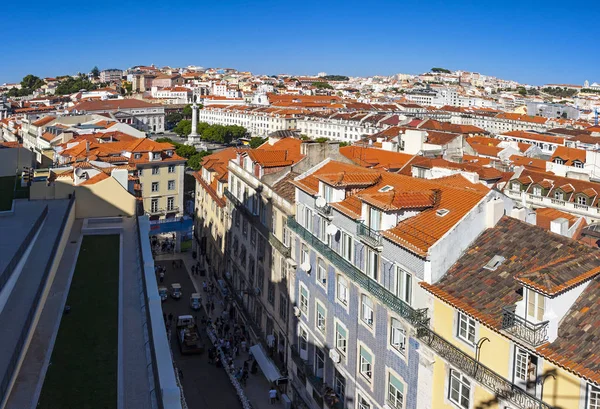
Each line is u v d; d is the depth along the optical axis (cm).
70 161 8719
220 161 9331
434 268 3091
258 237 5925
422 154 8206
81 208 5600
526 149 12506
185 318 6209
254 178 6088
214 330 6297
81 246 4719
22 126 16262
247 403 4781
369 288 3581
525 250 3002
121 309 3488
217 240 7944
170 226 9219
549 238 3002
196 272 8456
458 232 3152
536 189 7894
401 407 3344
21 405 2448
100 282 3912
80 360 2867
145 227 4831
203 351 5812
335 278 4122
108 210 5662
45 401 2494
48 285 3531
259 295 5862
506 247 3088
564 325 2503
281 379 5025
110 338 3116
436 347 2973
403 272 3322
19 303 3102
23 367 2773
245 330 6247
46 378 2688
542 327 2434
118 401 2516
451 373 2955
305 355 4678
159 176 9888
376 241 3522
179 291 7300
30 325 2831
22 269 3600
